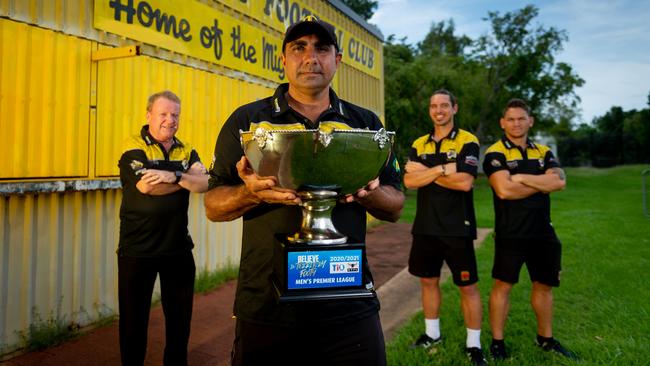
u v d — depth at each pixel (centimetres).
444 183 306
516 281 301
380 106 941
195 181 259
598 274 496
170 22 432
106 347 327
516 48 2856
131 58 394
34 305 325
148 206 245
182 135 450
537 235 298
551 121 3105
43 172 327
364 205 155
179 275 264
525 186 297
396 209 166
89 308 363
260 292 149
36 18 320
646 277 482
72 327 349
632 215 1028
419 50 2823
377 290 472
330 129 114
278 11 599
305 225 137
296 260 126
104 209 376
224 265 516
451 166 304
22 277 317
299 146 114
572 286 448
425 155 321
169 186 251
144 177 241
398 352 301
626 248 644
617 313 372
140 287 250
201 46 472
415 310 407
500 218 307
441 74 1795
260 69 567
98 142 366
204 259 487
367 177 128
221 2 497
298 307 146
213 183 159
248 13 541
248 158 121
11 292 311
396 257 641
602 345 310
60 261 342
